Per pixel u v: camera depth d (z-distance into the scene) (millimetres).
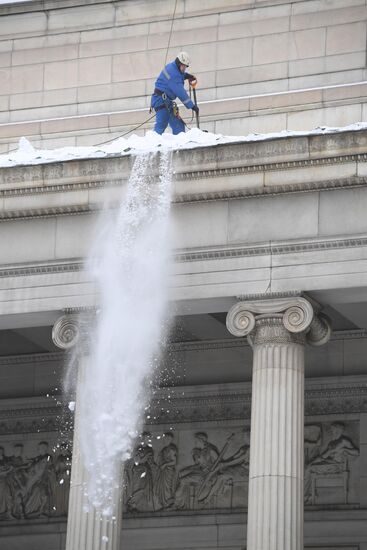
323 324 82375
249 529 79250
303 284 80750
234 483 96562
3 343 101562
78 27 99125
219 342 96562
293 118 90938
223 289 82062
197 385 97000
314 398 94500
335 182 81000
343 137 80312
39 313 85875
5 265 86625
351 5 92812
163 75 88250
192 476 97562
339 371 93625
